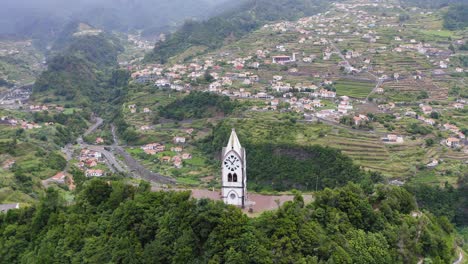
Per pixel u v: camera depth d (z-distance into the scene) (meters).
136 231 105.88
